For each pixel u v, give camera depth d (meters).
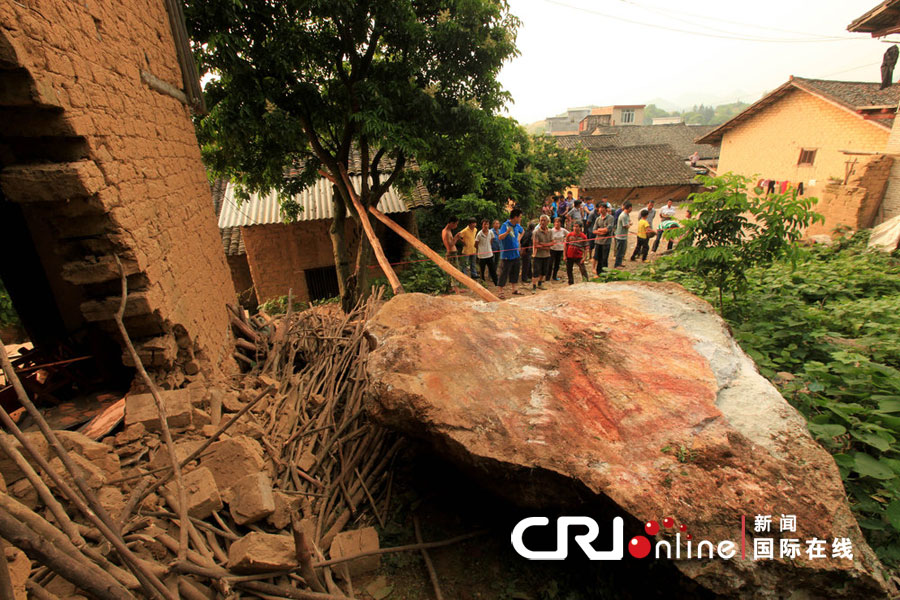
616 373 2.63
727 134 15.36
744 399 2.48
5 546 1.37
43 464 1.38
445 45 6.85
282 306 9.38
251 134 6.51
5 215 3.35
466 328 2.97
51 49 2.05
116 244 2.51
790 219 4.50
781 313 4.92
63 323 3.69
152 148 3.21
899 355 3.85
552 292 3.86
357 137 7.72
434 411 2.28
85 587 1.21
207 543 2.12
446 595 2.27
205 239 4.18
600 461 2.09
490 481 2.28
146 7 3.44
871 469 2.50
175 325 3.09
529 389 2.49
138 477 2.07
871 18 8.78
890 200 9.45
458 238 8.98
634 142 36.25
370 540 2.40
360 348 4.22
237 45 5.81
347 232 10.65
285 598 1.90
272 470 2.77
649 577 2.06
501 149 7.98
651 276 7.23
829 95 11.30
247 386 3.74
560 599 2.23
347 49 6.83
